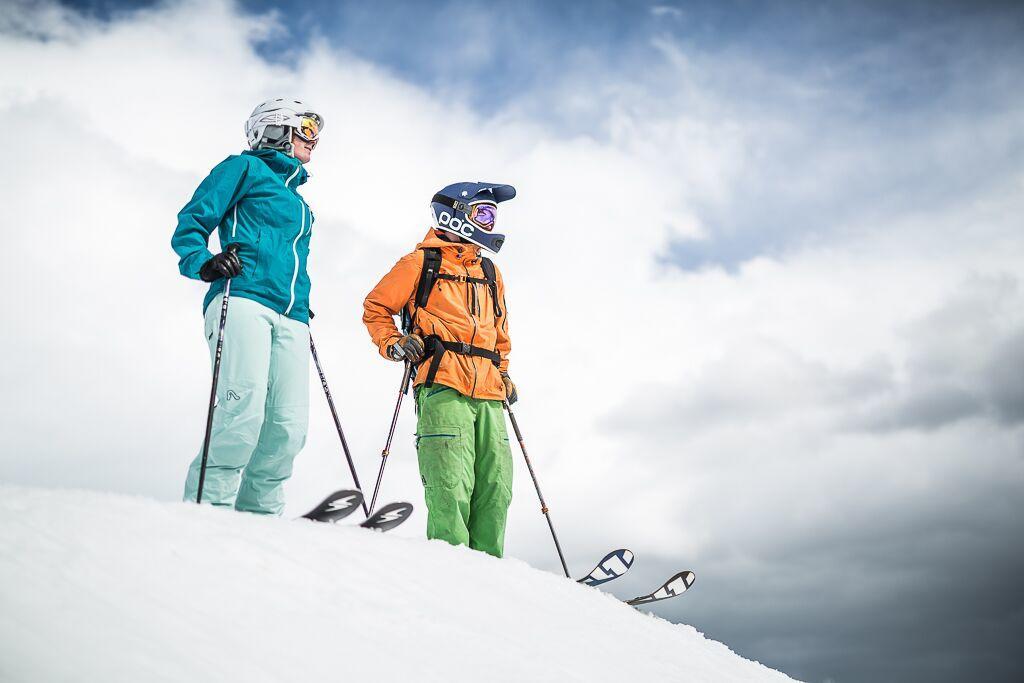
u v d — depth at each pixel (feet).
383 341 15.89
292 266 13.78
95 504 9.84
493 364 15.99
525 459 17.33
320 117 15.02
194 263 13.09
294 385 13.69
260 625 8.65
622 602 15.85
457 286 16.07
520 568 14.62
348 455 15.16
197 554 9.45
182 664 7.41
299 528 11.53
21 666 6.56
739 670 15.01
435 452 15.43
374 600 10.27
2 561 7.90
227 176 13.62
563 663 10.94
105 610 7.77
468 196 16.63
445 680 9.08
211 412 12.60
